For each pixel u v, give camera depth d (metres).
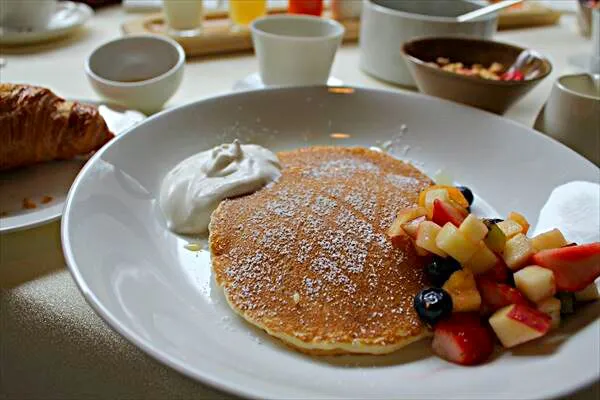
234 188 0.41
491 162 0.47
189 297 0.35
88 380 0.31
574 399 0.30
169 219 0.41
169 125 0.47
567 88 0.49
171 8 0.66
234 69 0.65
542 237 0.34
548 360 0.29
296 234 0.37
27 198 0.41
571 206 0.40
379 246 0.36
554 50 0.75
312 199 0.40
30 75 0.59
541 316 0.31
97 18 0.78
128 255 0.36
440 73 0.51
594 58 0.65
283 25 0.61
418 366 0.31
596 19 0.64
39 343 0.32
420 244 0.34
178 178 0.42
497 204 0.45
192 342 0.30
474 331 0.31
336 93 0.52
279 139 0.51
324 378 0.29
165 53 0.58
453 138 0.50
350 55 0.72
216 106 0.50
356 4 0.77
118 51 0.57
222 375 0.26
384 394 0.28
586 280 0.32
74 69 0.61
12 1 0.63
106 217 0.38
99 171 0.40
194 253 0.39
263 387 0.26
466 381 0.29
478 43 0.58
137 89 0.51
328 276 0.35
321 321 0.32
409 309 0.33
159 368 0.31
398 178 0.44
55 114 0.43
